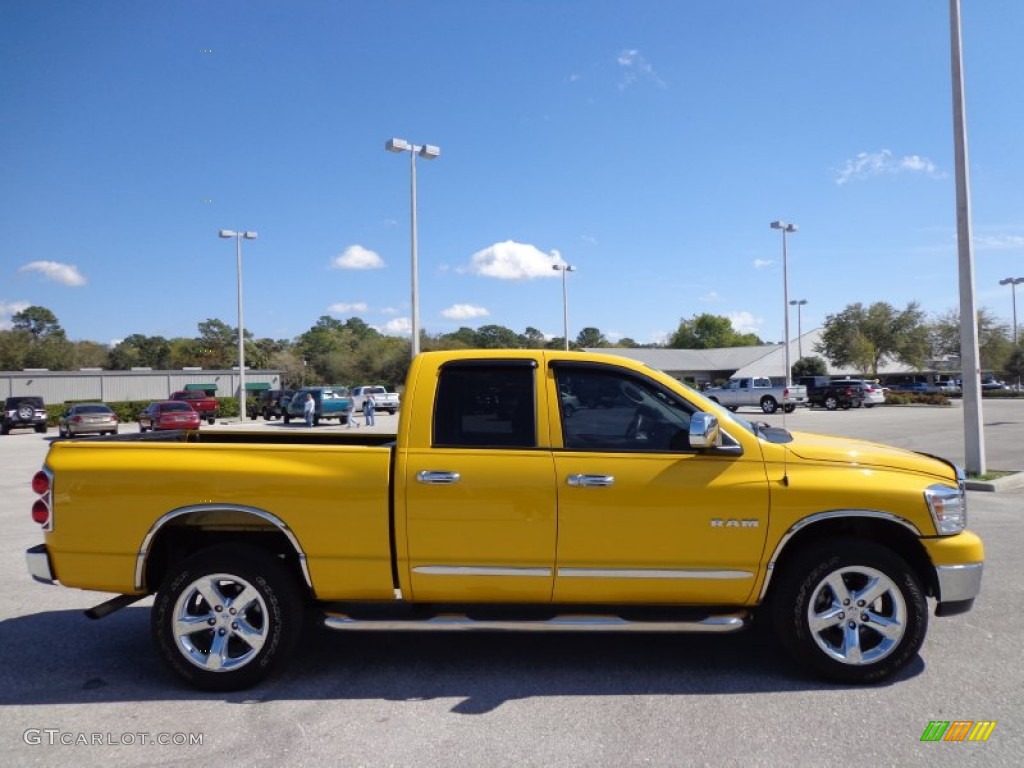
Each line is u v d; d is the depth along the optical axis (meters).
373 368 87.38
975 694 4.21
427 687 4.37
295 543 4.32
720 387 41.12
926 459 4.61
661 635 5.28
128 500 4.35
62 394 57.72
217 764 3.49
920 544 4.34
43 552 4.44
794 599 4.32
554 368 4.52
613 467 4.28
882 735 3.72
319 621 4.43
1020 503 10.48
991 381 67.12
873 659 4.29
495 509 4.26
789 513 4.25
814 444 4.50
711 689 4.30
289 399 42.47
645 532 4.25
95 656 4.97
